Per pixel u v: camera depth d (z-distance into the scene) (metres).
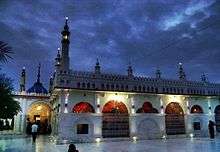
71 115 32.28
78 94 33.66
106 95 35.44
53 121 39.91
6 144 26.31
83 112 33.44
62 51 35.97
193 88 43.25
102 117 34.56
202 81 45.19
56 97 37.06
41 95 50.59
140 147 23.88
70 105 32.69
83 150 21.95
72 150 10.10
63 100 32.44
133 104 36.91
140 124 36.84
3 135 39.41
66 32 37.41
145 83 38.81
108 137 34.22
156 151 20.22
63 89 32.12
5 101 12.02
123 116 36.31
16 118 47.09
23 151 19.78
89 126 33.09
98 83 35.12
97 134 33.22
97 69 35.81
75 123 32.31
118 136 35.00
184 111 41.50
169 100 40.53
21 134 43.16
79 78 33.97
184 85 42.38
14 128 46.47
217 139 32.72
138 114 36.88
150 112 38.59
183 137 39.22
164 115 39.12
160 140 34.00
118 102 36.38
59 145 27.95
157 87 39.72
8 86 14.79
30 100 49.56
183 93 41.72
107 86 35.66
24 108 48.47
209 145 24.39
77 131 32.25
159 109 39.12
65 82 32.84
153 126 37.94
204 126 42.50
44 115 54.06
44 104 51.62
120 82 36.81
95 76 35.25
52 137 35.53
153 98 39.12
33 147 23.38
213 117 43.91
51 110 48.62
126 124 36.22
